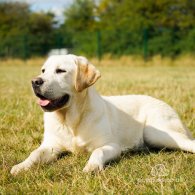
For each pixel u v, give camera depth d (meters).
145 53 27.41
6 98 9.38
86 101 4.74
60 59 4.82
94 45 29.58
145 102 5.56
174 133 5.03
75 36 30.94
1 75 18.11
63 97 4.68
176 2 34.44
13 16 48.41
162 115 5.29
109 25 39.22
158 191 3.44
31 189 3.58
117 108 5.30
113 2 44.69
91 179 3.77
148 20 33.81
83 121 4.71
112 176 3.87
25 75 18.00
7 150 5.02
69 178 3.85
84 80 4.69
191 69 21.67
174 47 27.16
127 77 15.80
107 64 27.19
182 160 4.44
